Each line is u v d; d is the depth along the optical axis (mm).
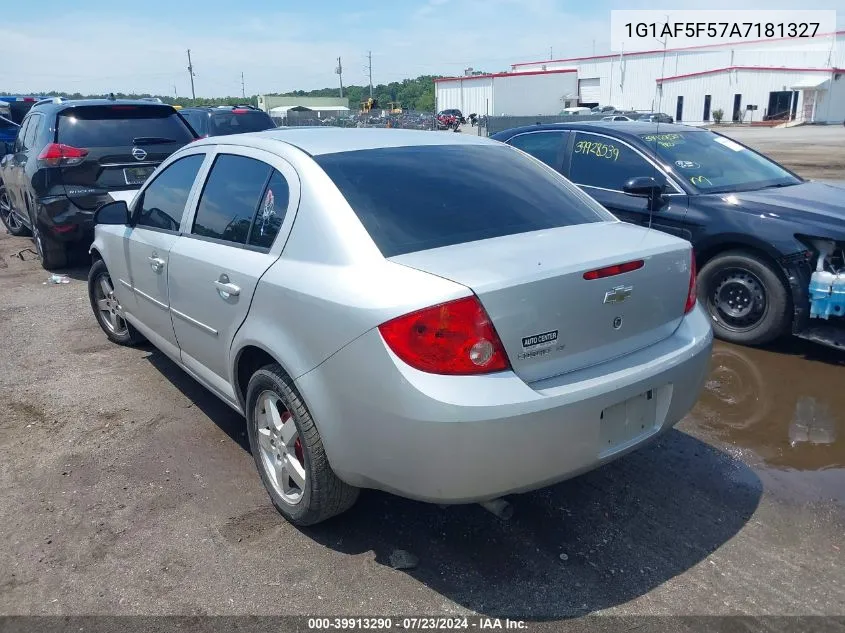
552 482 2600
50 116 7594
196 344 3738
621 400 2670
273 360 3135
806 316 4855
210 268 3406
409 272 2549
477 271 2506
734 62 57125
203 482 3510
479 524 3141
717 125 53594
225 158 3672
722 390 4492
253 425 3285
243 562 2904
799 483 3447
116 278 4812
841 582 2744
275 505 3238
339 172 3059
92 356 5277
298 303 2775
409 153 3416
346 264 2701
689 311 3137
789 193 5375
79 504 3330
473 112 54625
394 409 2430
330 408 2664
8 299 6934
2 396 4566
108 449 3852
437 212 2988
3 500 3377
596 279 2654
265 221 3195
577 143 6324
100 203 7422
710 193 5371
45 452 3834
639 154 5805
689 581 2758
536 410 2432
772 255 4848
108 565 2898
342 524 3148
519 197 3297
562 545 2990
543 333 2543
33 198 7520
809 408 4227
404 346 2402
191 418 4215
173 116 8078
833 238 4605
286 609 2643
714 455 3723
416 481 2482
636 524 3131
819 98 51469
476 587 2744
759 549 2951
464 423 2354
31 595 2732
